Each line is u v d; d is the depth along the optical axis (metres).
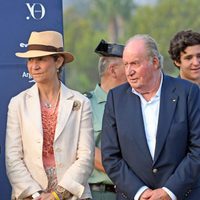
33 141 11.70
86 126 11.95
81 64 81.88
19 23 12.93
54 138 11.73
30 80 12.94
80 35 86.50
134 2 84.25
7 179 12.70
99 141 12.99
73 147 11.85
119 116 11.51
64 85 12.23
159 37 78.06
